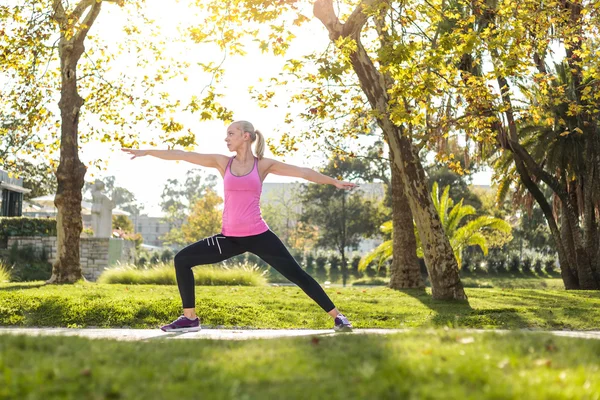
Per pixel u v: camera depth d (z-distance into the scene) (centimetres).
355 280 5372
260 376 344
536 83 1803
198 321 745
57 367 353
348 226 6231
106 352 419
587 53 1691
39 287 1445
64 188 1686
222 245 700
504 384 322
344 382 331
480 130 1603
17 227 3366
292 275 695
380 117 1304
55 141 1819
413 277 1983
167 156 707
